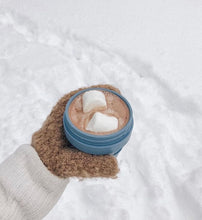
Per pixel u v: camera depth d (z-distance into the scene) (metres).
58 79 0.75
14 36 0.88
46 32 0.88
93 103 0.51
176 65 0.77
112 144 0.49
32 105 0.70
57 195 0.52
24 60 0.79
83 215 0.58
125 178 0.62
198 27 0.90
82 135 0.48
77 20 0.92
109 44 0.83
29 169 0.51
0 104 0.70
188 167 0.62
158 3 1.01
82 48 0.83
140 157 0.63
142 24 0.91
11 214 0.49
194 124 0.68
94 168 0.50
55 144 0.52
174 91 0.72
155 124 0.68
